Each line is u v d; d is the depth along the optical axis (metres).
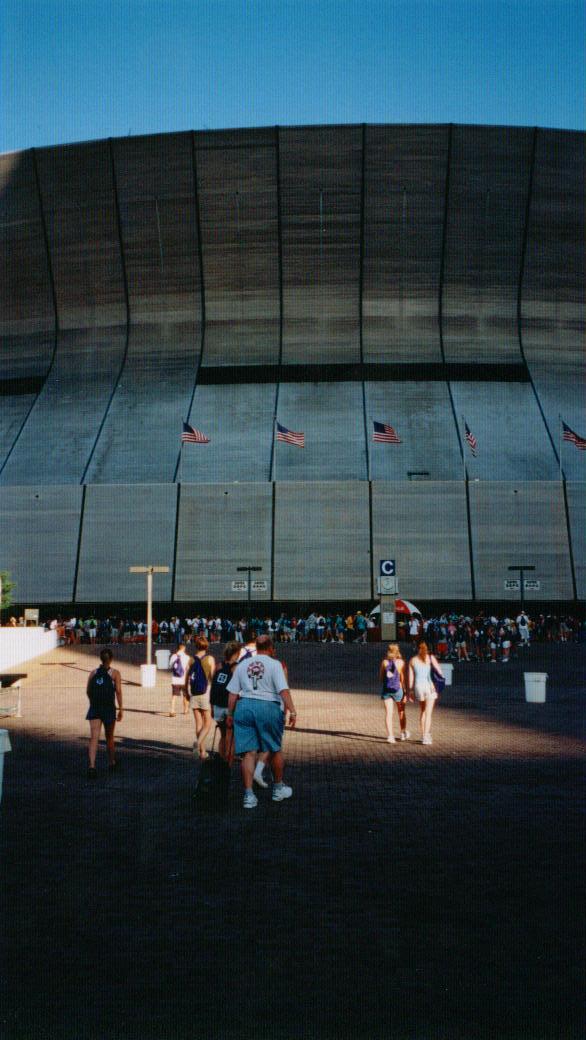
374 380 66.81
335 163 66.81
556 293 69.44
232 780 11.69
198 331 70.31
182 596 57.66
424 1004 5.06
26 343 72.31
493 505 58.56
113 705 12.27
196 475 60.53
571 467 61.22
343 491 58.69
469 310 69.12
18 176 69.69
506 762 12.78
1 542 59.31
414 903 6.68
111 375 69.38
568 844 8.27
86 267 70.88
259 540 58.19
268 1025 4.85
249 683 10.07
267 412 64.69
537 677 21.45
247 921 6.36
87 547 58.84
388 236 68.12
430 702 14.55
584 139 67.31
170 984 5.36
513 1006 5.03
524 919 6.32
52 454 63.53
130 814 9.69
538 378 67.31
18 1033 4.78
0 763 9.77
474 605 57.94
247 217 68.19
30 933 6.18
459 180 67.19
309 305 69.44
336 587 57.44
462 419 63.78
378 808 9.81
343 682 26.94
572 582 57.59
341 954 5.76
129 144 67.56
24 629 36.59
